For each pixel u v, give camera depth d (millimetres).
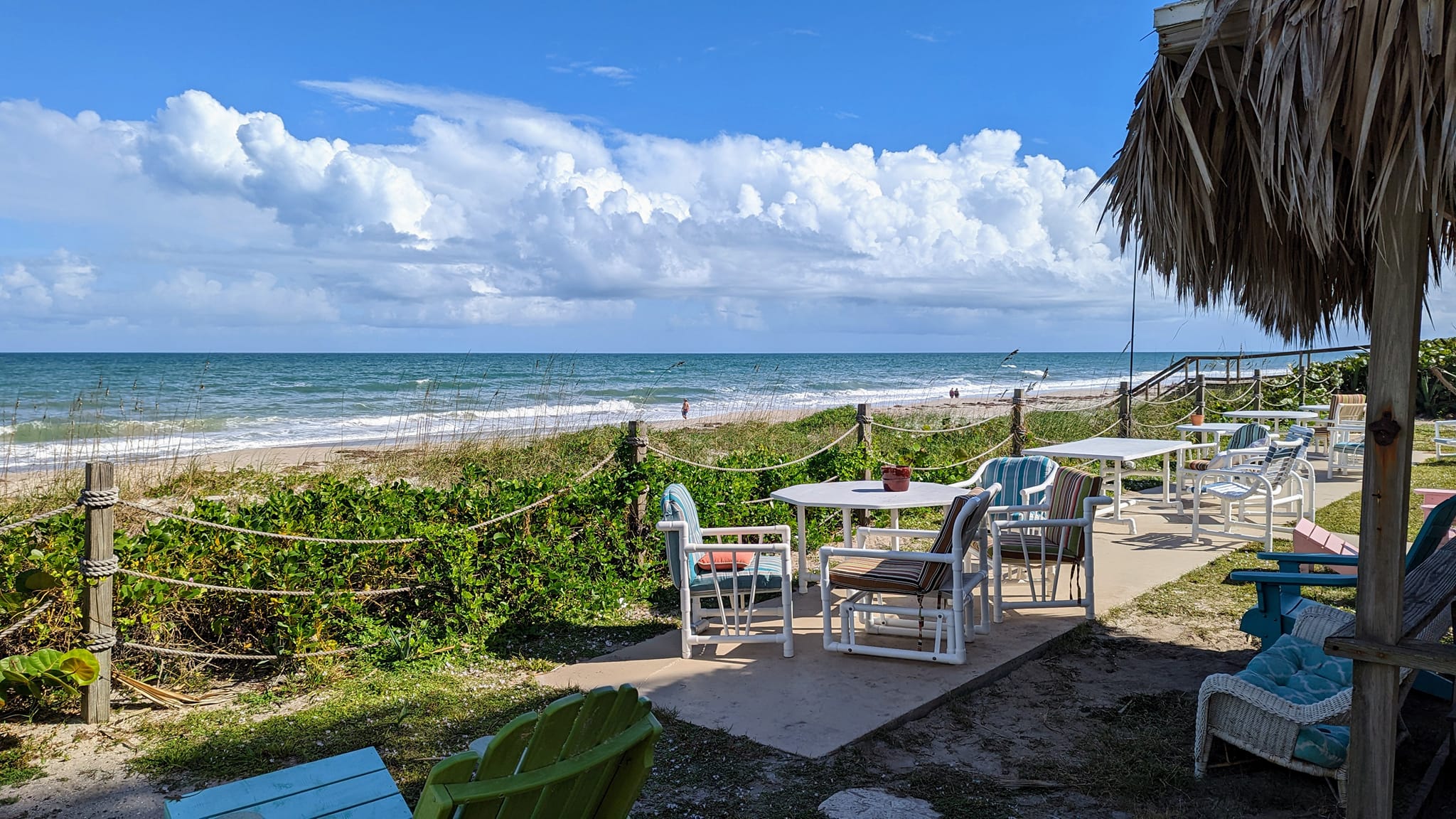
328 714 4203
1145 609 5867
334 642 4840
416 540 5273
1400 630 2516
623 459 6855
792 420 18172
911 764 3631
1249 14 2377
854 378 53312
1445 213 2457
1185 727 3971
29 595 4207
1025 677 4652
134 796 3406
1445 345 17688
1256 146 2469
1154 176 2785
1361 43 2143
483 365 55031
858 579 4848
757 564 5008
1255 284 3658
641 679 4605
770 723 3988
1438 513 3668
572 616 5785
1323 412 15125
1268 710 3268
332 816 2254
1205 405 15859
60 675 3934
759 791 3385
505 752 1725
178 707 4297
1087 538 5406
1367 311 3896
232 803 2312
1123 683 4539
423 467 10547
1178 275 3217
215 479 10172
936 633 4973
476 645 5176
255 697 4406
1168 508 9477
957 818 3168
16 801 3365
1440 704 4082
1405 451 2449
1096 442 9141
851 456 8469
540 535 6023
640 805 3287
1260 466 7762
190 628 4805
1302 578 4223
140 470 10328
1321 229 2262
